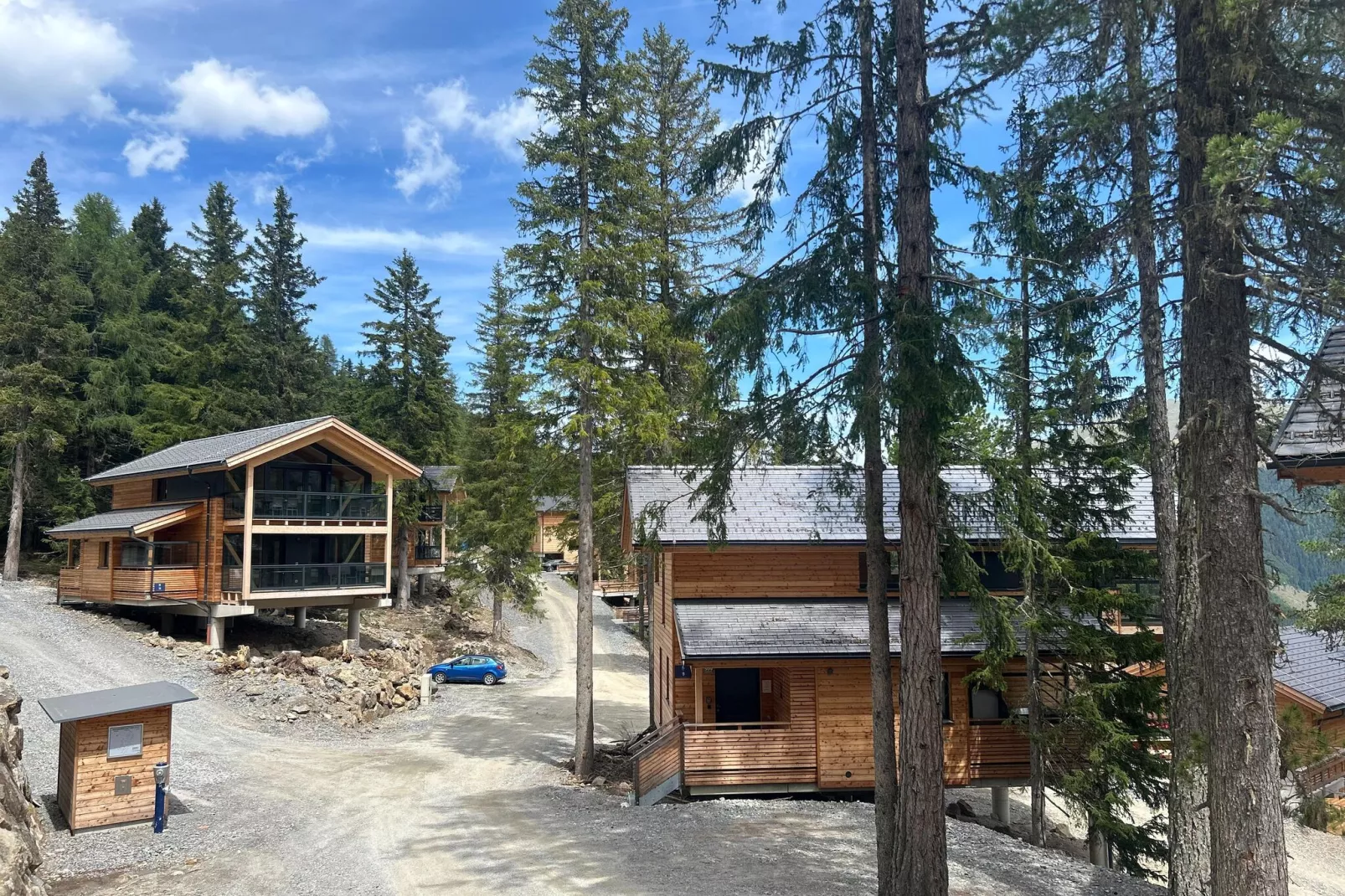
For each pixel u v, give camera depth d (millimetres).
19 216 35250
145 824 14320
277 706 23000
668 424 20500
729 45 11086
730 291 11297
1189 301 8234
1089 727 14352
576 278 19984
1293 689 22625
